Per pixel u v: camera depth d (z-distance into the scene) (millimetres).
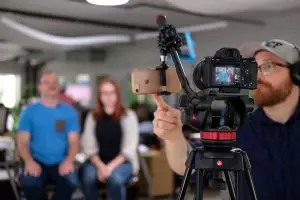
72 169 3961
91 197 4105
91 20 5629
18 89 11625
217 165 1332
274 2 4590
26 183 3818
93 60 9531
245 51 1875
